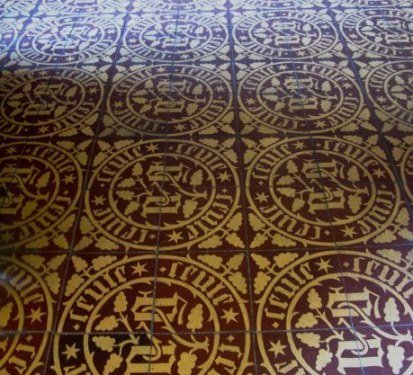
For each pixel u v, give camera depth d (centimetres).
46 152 184
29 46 240
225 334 131
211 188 170
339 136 188
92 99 208
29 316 135
